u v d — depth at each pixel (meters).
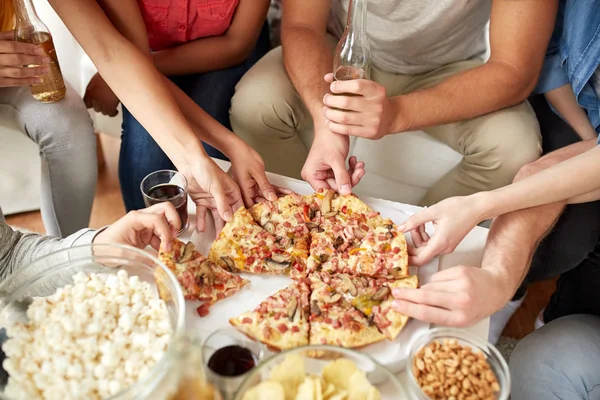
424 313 0.70
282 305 0.73
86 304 0.64
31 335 0.61
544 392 0.88
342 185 0.90
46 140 1.13
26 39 1.05
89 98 1.34
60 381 0.57
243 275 0.79
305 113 1.27
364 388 0.58
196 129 0.99
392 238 0.81
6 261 0.80
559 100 1.22
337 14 1.29
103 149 1.68
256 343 0.65
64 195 1.20
